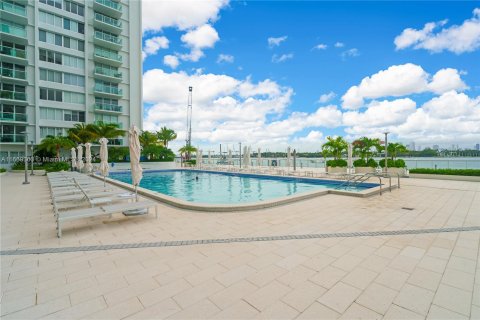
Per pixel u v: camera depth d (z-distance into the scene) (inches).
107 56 1234.6
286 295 100.3
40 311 90.3
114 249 152.2
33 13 1036.5
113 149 1156.5
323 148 749.3
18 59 981.2
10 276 117.3
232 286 107.4
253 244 159.5
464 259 134.0
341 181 511.8
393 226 198.1
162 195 323.6
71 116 1145.4
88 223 211.9
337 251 146.6
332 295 100.1
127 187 420.5
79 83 1170.0
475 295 99.3
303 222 211.8
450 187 422.6
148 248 153.6
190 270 123.0
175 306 93.0
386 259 134.7
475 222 209.3
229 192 507.2
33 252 147.3
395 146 691.4
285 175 653.3
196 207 257.0
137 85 1375.5
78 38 1158.3
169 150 1326.3
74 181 394.6
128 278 115.1
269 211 253.3
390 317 86.3
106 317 86.7
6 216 240.5
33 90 1038.4
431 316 86.7
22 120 999.0
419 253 142.6
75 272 121.5
